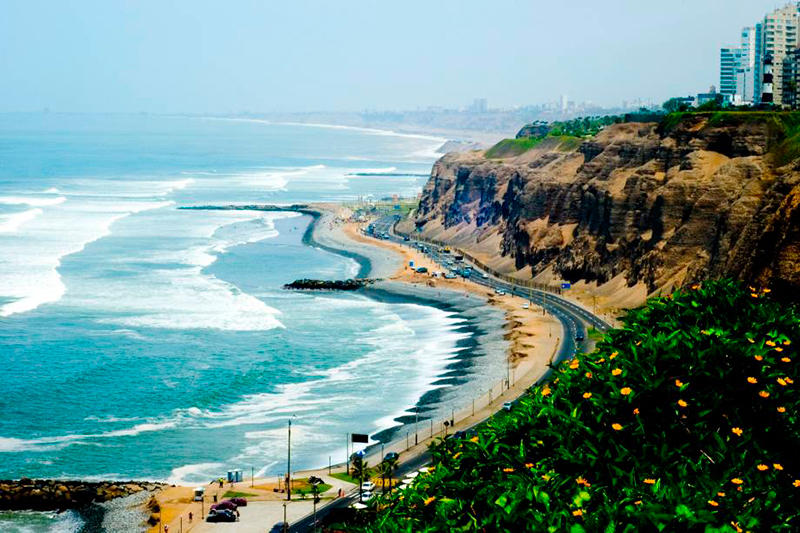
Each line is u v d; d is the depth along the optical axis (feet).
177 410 517.55
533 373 572.51
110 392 544.62
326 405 528.63
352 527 236.63
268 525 371.76
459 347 648.38
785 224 530.68
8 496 400.47
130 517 384.88
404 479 410.31
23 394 537.24
